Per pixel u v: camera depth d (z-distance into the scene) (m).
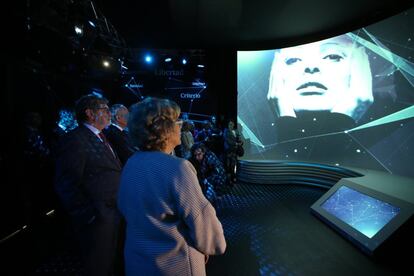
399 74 4.30
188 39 6.14
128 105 7.12
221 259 2.63
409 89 4.15
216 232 0.94
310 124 5.89
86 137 1.69
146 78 7.09
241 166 6.29
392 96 4.43
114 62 4.59
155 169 0.88
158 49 6.84
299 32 5.65
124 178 0.95
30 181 3.49
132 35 5.86
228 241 3.03
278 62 6.33
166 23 5.16
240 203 4.42
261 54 6.53
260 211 4.02
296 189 5.29
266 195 4.89
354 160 5.14
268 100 6.49
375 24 4.68
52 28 2.96
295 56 6.08
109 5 4.31
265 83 6.50
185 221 0.88
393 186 3.35
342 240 3.01
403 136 4.26
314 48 5.78
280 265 2.51
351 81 5.14
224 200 4.60
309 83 5.87
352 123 5.15
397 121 4.36
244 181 6.01
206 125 6.05
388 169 4.48
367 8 4.46
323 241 2.99
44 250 2.85
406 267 2.43
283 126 6.31
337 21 5.03
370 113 4.82
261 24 5.20
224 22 5.12
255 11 4.60
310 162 5.70
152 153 0.93
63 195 1.64
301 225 3.45
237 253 2.74
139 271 0.89
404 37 4.20
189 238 0.93
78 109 1.78
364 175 4.19
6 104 3.41
